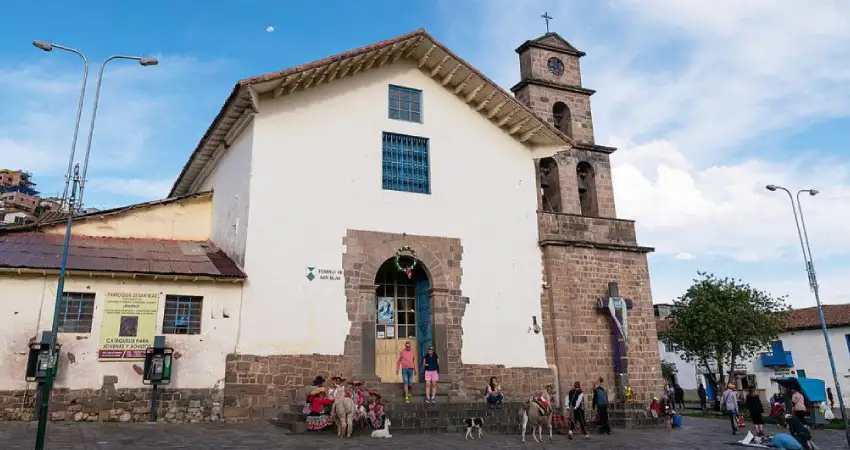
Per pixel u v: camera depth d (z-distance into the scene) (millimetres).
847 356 41125
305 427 15156
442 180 21500
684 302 37688
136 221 20906
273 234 18469
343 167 20016
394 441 14406
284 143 19328
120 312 16469
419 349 20547
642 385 22172
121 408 15906
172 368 16531
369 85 21203
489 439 15797
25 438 12609
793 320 44500
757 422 17516
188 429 14969
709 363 46688
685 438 17812
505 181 22672
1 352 15172
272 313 17891
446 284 20406
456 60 21500
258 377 17281
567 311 21859
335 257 19125
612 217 24344
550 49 26359
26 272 15711
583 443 16016
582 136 25703
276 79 18609
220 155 22406
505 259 21719
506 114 22797
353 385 16453
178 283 17172
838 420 27406
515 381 20578
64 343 15742
